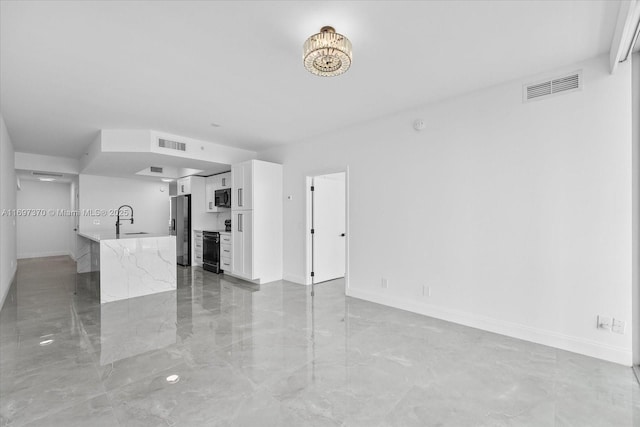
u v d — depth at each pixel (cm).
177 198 738
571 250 270
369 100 349
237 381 221
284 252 560
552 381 221
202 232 676
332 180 562
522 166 296
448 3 188
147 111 379
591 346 259
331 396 203
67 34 217
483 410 189
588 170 262
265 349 273
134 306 401
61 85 302
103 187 702
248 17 200
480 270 323
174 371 235
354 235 443
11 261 549
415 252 375
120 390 209
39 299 436
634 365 240
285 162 557
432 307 360
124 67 268
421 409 190
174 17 199
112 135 453
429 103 359
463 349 274
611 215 252
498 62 265
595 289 259
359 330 318
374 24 210
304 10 194
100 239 425
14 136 489
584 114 263
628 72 244
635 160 242
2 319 352
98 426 174
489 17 203
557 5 192
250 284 526
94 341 290
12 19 198
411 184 379
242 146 572
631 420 180
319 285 518
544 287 283
